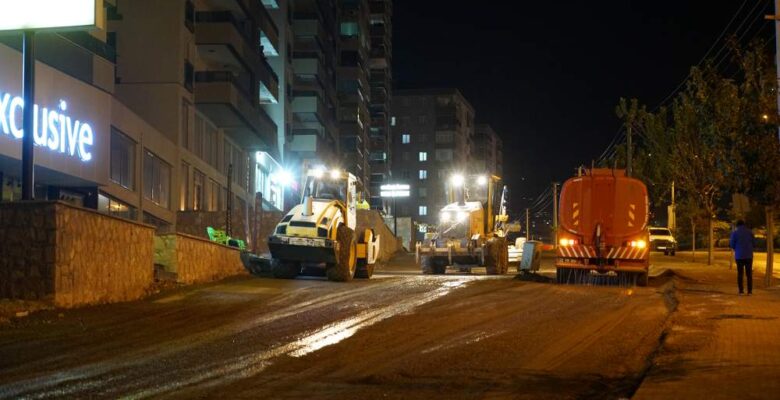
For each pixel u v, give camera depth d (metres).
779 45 32.19
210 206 49.44
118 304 17.36
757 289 22.17
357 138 90.69
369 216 43.84
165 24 42.72
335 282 23.31
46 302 15.88
